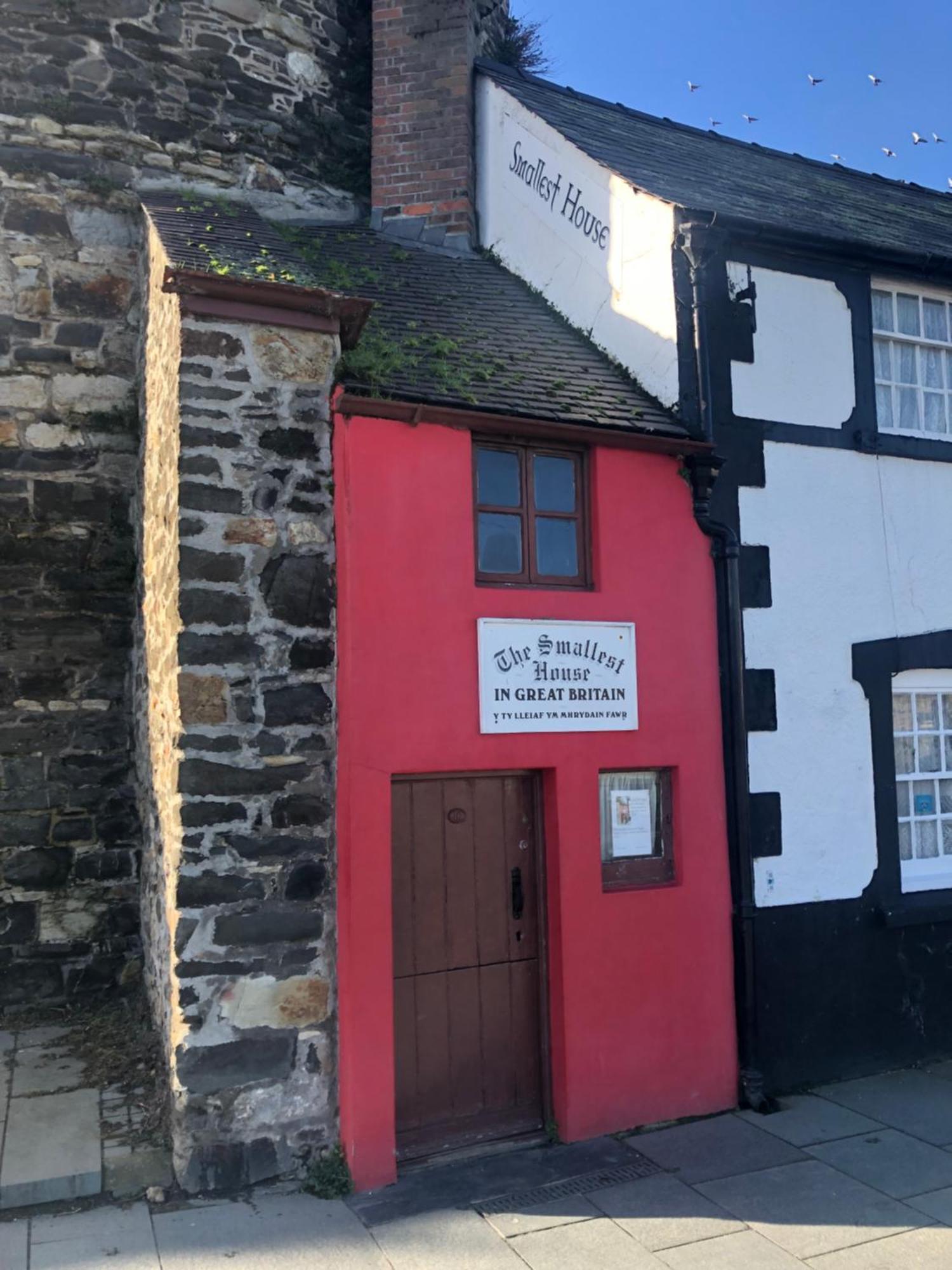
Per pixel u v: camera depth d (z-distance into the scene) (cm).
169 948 485
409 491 520
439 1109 515
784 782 616
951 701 707
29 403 703
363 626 498
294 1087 466
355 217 899
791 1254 414
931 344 735
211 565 473
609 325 709
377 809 491
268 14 852
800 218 740
